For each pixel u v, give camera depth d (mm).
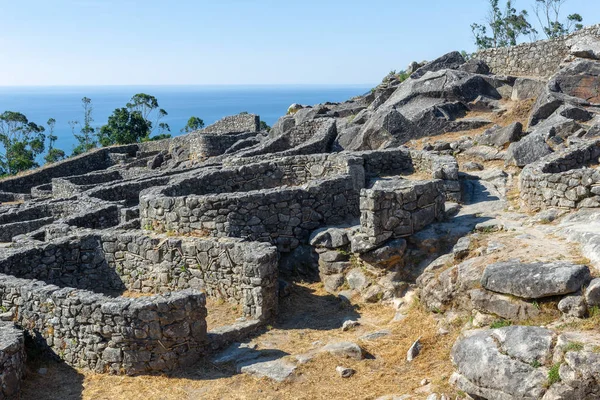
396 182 13719
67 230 16000
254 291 11617
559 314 8367
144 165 40875
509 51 30688
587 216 11961
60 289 10883
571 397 6457
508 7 54656
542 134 18797
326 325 11469
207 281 12859
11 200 33625
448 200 15289
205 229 13836
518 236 11422
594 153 15844
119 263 14000
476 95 26156
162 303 9953
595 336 7113
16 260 13133
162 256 13367
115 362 10094
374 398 8461
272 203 14094
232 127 45531
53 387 9852
